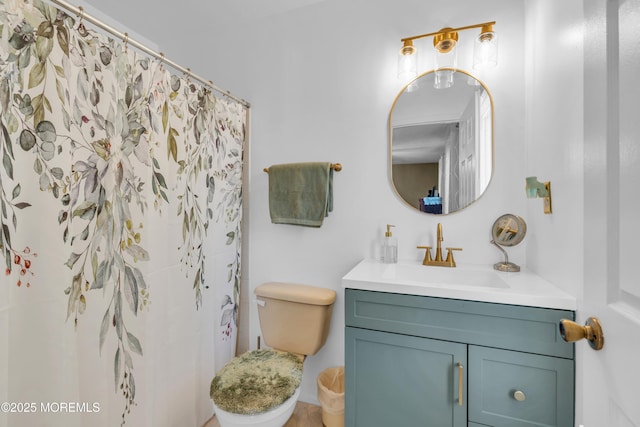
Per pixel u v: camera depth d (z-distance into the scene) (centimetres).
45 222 83
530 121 126
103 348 99
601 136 51
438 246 139
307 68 167
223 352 161
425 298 102
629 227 44
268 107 175
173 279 127
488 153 137
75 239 91
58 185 86
